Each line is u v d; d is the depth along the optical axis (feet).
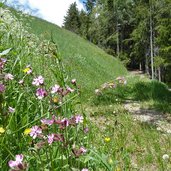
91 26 305.73
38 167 11.48
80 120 11.27
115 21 282.15
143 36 223.51
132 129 29.76
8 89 13.92
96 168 13.12
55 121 10.98
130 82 77.36
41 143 10.94
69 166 11.50
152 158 22.68
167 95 61.67
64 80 14.87
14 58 16.76
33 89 15.14
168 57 162.20
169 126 35.65
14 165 8.94
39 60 18.15
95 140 17.61
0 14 21.16
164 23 162.20
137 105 48.24
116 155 17.49
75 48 119.65
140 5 213.05
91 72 87.66
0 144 11.08
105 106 40.81
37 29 109.70
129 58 267.18
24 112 13.71
